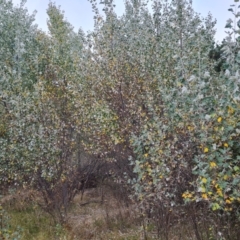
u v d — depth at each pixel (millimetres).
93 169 8898
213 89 4195
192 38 5840
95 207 7977
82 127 7445
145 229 6051
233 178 3646
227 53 3984
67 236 6297
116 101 7035
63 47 10484
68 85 8000
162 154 4496
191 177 4641
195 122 4137
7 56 9867
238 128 3803
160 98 6141
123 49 7645
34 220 7188
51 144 7027
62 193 7480
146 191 5168
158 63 6641
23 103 7074
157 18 7781
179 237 5418
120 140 6488
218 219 4766
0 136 7961
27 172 7199
